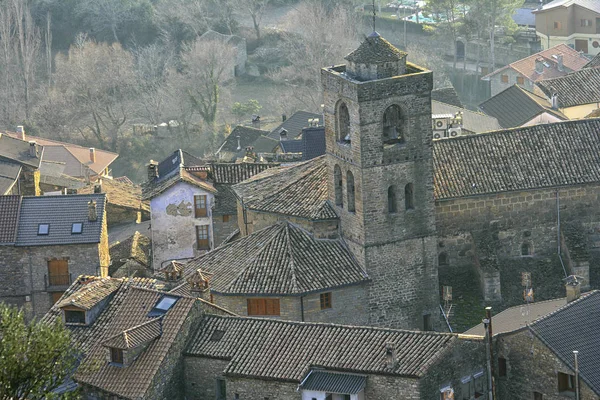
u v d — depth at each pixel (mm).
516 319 135250
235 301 142000
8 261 167000
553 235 153125
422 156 143250
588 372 123250
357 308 143750
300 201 148375
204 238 176375
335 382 123562
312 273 142500
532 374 126438
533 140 154000
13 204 169500
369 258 143250
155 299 135125
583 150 153750
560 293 150750
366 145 140500
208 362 129625
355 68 141375
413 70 143250
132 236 184125
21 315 110812
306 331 128875
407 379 121688
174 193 174500
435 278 146625
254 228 151625
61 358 112312
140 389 126250
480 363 126438
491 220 151250
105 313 136250
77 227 167625
